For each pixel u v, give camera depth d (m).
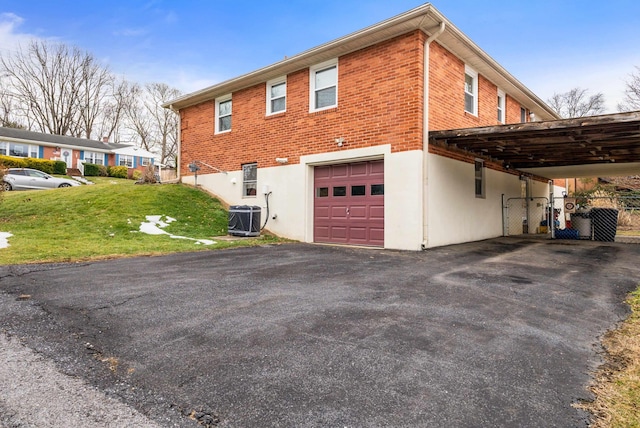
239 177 12.78
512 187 13.52
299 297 4.54
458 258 7.49
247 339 3.23
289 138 11.21
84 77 42.28
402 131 8.76
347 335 3.35
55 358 2.80
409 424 2.09
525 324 3.74
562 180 20.36
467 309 4.16
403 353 3.00
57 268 5.82
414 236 8.55
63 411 2.14
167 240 9.18
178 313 3.86
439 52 9.42
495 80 11.88
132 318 3.68
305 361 2.83
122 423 2.04
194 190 13.93
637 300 4.64
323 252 8.31
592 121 7.00
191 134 14.89
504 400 2.36
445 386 2.51
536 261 7.20
